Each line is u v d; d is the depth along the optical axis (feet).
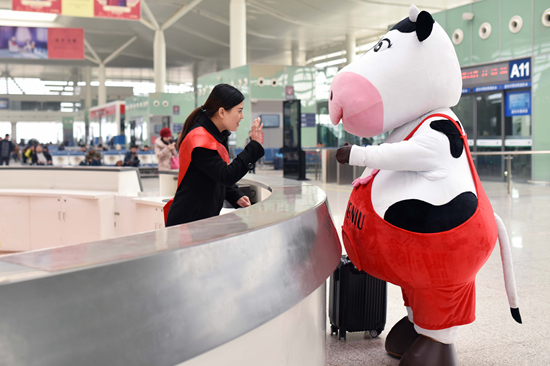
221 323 3.18
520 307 10.08
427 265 6.16
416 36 6.58
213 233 3.55
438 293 6.40
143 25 96.32
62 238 16.49
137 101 85.81
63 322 2.41
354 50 90.99
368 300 8.64
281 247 4.03
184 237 3.39
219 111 6.77
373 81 6.59
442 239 6.06
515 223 20.26
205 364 3.12
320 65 118.62
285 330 4.03
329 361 7.80
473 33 39.88
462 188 6.25
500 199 28.48
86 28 101.24
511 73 37.50
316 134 56.80
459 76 6.90
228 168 6.51
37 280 2.35
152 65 146.10
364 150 6.22
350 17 78.33
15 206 16.93
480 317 9.57
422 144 6.17
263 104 60.64
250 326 3.40
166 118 84.12
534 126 36.29
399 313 9.95
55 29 67.10
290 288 3.96
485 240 6.22
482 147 40.01
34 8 45.09
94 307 2.54
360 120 6.76
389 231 6.31
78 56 67.72
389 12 74.69
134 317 2.69
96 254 2.82
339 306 8.63
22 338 2.28
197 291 3.07
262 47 105.91
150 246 3.05
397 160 6.13
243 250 3.56
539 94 35.86
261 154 6.75
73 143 137.49
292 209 5.04
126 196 15.89
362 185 7.06
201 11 81.66
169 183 15.52
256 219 4.31
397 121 6.73
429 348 6.74
